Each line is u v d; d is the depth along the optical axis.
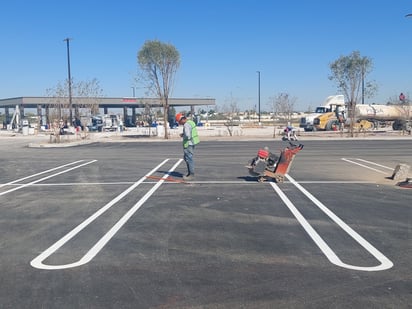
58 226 8.55
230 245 7.12
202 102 77.44
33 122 96.38
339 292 5.21
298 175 15.34
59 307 4.91
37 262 6.44
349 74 40.72
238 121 67.69
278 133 49.59
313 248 6.93
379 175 15.27
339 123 51.12
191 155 14.42
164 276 5.79
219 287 5.40
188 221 8.77
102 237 7.70
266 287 5.38
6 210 10.16
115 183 13.99
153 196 11.57
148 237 7.65
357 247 6.98
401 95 51.06
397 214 9.27
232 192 12.03
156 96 41.69
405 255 6.57
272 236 7.63
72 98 49.44
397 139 37.38
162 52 39.88
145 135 48.06
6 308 4.91
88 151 28.14
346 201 10.70
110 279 5.71
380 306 4.83
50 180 14.96
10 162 21.61
